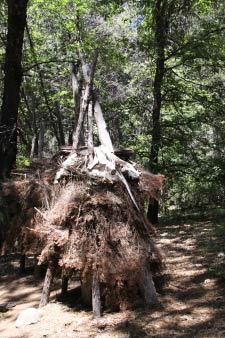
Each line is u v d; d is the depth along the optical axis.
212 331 3.70
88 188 4.47
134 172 4.75
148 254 4.54
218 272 5.07
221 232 7.50
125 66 14.35
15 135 8.59
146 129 12.88
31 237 5.35
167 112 12.80
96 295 4.28
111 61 14.16
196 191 13.62
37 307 4.88
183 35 11.77
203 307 4.24
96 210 4.39
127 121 12.63
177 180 12.73
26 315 4.43
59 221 4.42
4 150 8.36
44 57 14.24
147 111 12.76
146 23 11.63
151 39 11.66
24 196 5.61
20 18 8.35
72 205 4.39
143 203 5.04
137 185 4.85
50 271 4.76
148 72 12.66
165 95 11.99
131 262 4.30
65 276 4.68
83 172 4.59
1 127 8.28
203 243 7.04
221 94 12.59
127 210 4.50
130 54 13.33
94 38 13.74
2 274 6.33
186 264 5.77
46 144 17.20
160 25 11.32
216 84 12.55
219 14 12.83
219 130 12.43
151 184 4.94
